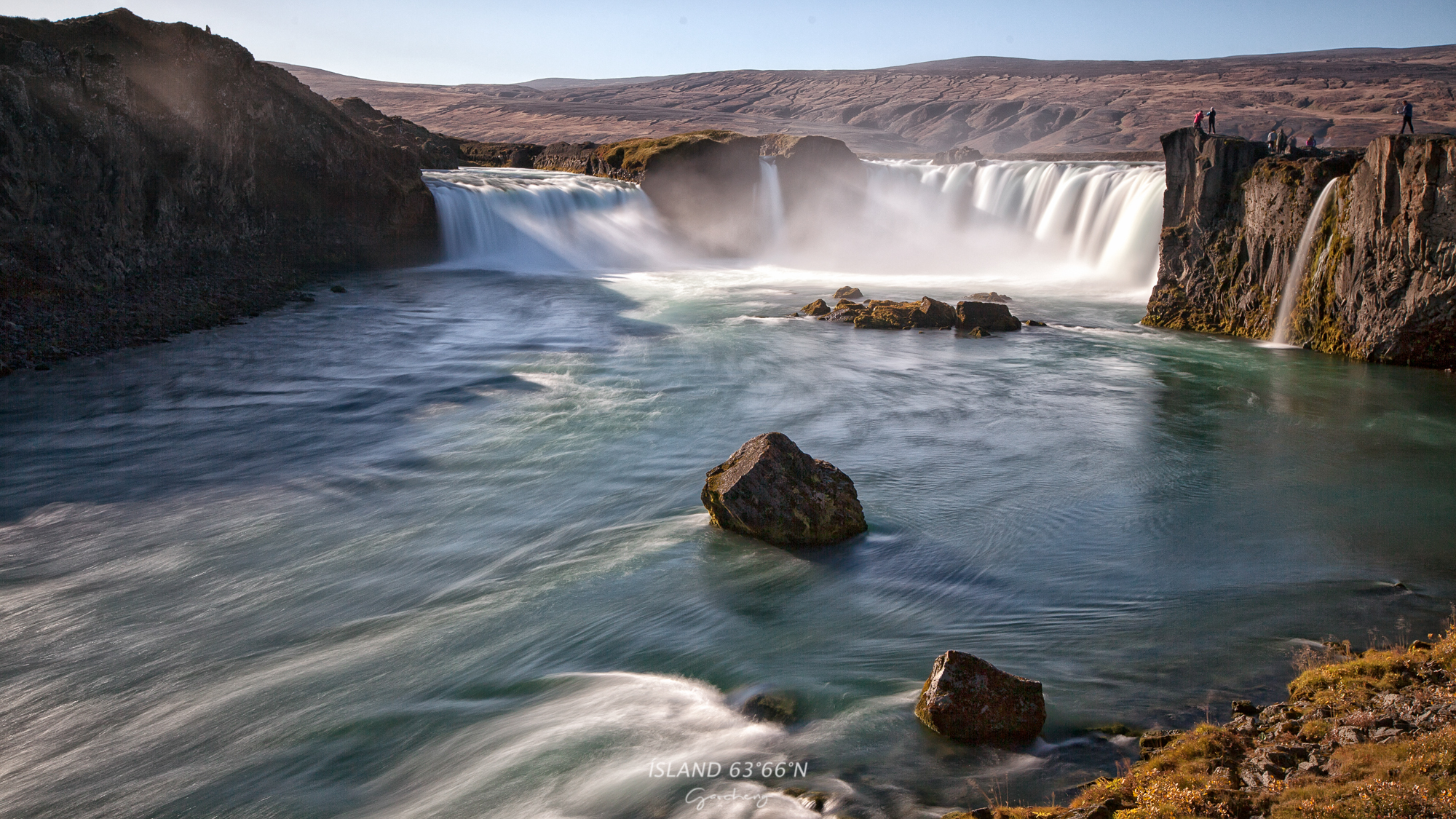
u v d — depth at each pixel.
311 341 32.44
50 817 9.03
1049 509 17.38
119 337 30.53
